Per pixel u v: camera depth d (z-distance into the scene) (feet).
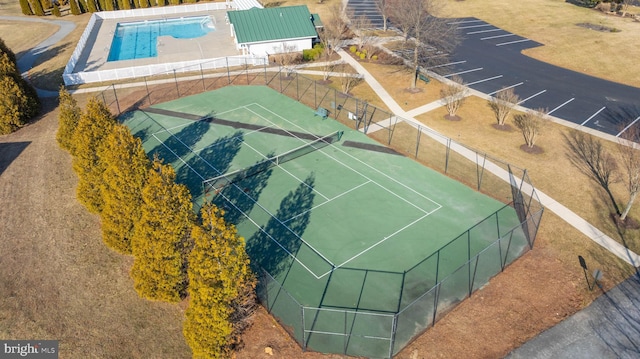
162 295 58.65
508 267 67.97
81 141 75.61
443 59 151.74
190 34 189.57
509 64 150.82
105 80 139.13
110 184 64.69
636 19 187.73
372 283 65.87
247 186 88.38
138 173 63.57
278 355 55.21
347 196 85.51
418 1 134.51
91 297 64.18
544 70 145.79
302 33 155.53
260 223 78.23
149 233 56.08
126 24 200.13
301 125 112.16
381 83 135.54
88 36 177.78
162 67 142.31
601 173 90.74
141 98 126.62
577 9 206.39
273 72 143.95
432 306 61.16
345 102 122.83
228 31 185.57
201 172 93.30
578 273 66.90
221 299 50.98
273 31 153.69
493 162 95.35
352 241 74.23
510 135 106.01
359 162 96.32
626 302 62.13
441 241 73.97
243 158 98.17
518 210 81.00
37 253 72.13
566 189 86.12
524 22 192.65
